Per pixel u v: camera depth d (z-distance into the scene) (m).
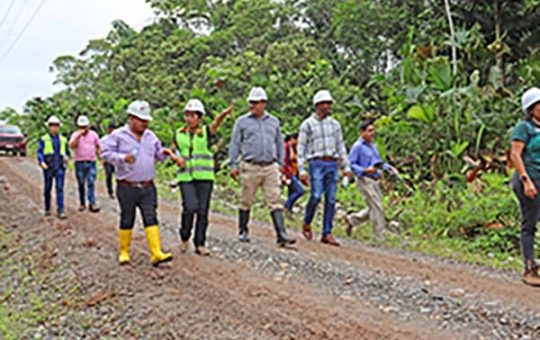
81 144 11.94
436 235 10.04
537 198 6.05
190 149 7.44
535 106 5.98
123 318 5.74
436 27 26.22
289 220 11.25
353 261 7.36
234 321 5.25
